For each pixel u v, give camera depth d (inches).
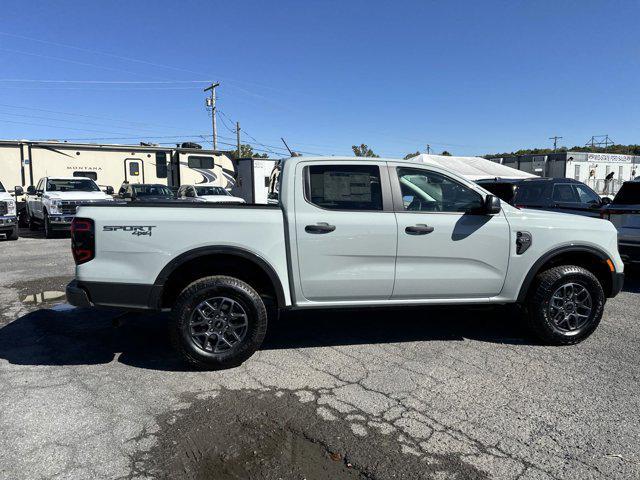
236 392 144.4
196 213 157.5
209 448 115.3
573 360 170.1
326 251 163.2
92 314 224.4
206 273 167.0
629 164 2018.9
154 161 776.3
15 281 299.0
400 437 120.3
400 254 167.6
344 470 107.3
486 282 176.1
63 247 469.1
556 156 1873.8
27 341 187.5
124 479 103.4
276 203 178.2
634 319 220.4
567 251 180.9
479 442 118.1
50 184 587.8
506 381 152.4
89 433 121.0
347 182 167.8
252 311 158.9
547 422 127.6
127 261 154.6
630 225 286.7
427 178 175.0
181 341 155.6
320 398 140.7
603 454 113.4
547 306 179.8
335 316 221.9
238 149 1736.0
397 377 155.3
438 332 200.4
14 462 108.7
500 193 335.3
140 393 143.3
